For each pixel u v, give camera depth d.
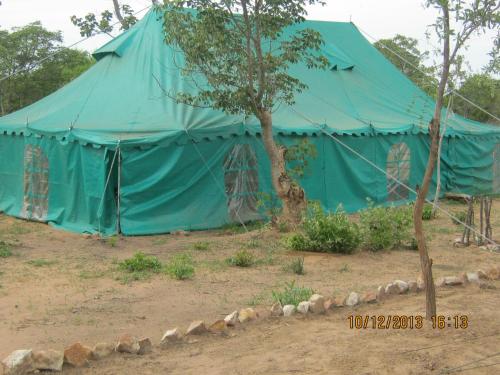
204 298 8.38
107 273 9.85
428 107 19.56
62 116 15.13
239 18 12.43
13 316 7.52
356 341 6.28
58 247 12.09
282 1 12.08
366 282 9.27
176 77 14.94
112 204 13.28
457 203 18.64
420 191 6.61
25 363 5.46
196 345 6.28
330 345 6.18
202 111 14.38
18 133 15.54
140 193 13.26
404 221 11.98
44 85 30.23
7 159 16.38
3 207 16.30
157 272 9.91
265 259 10.92
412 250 11.78
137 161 13.16
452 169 19.48
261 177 14.87
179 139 13.48
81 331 6.95
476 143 20.17
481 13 5.96
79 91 16.20
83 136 13.45
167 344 6.24
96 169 13.34
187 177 13.78
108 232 13.20
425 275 6.86
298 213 13.11
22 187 15.65
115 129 13.55
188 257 11.02
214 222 14.12
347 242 11.21
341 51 19.39
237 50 12.38
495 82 7.79
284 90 12.95
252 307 7.91
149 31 16.64
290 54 12.55
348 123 16.53
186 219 13.78
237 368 5.65
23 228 14.17
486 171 20.66
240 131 14.28
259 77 12.30
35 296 8.45
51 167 14.55
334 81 18.16
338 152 16.23
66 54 31.05
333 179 16.20
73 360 5.69
